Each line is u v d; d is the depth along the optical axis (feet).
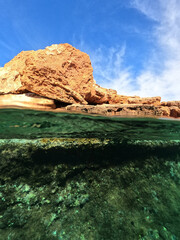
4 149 7.79
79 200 7.63
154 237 6.72
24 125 13.15
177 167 12.99
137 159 11.46
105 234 6.49
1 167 7.43
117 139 11.23
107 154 10.18
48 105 22.31
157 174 11.30
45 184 7.72
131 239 6.50
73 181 8.38
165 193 9.87
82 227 6.55
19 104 19.70
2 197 6.75
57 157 8.53
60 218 6.68
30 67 22.41
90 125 15.66
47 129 13.62
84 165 9.15
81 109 22.71
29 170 7.82
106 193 8.46
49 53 25.39
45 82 22.99
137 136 15.78
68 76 26.84
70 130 14.43
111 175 9.59
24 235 5.84
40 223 6.32
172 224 7.58
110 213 7.43
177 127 17.46
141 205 8.38
